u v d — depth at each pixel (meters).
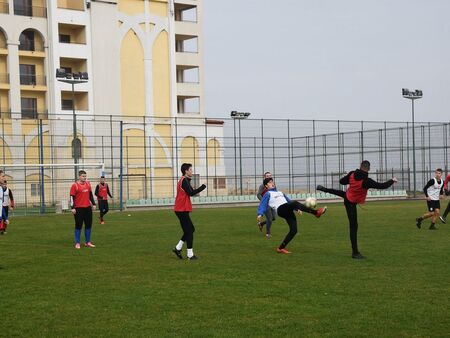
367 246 16.48
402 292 10.33
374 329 8.15
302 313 9.00
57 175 49.59
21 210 40.88
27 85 53.59
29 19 53.69
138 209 40.75
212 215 31.36
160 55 60.72
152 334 8.03
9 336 8.05
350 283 11.14
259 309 9.27
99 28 56.44
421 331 8.05
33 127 52.31
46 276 12.40
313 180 51.91
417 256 14.48
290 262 13.80
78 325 8.52
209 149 59.25
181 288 10.91
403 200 46.53
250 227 23.41
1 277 12.31
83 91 55.47
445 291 10.38
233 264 13.62
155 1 60.38
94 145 52.09
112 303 9.80
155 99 60.16
